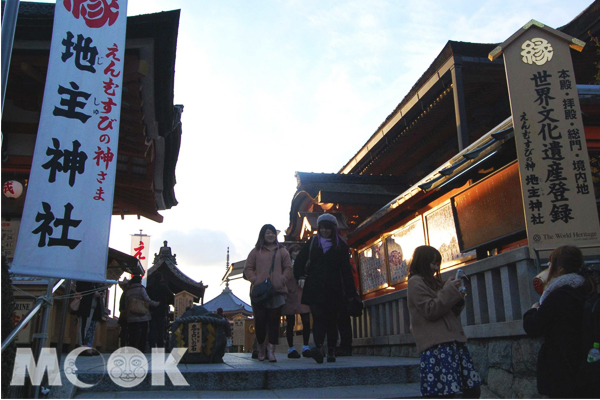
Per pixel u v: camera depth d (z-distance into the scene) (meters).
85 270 4.17
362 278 12.93
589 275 3.30
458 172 7.66
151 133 9.54
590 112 6.50
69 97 4.68
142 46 7.39
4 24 4.19
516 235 7.03
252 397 4.29
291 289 7.40
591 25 10.64
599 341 2.84
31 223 4.13
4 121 9.36
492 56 5.89
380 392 4.57
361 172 18.59
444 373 3.35
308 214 12.70
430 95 13.27
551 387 3.08
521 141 5.57
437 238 9.24
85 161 4.48
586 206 5.26
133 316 9.52
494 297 5.27
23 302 7.94
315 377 4.82
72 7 5.02
